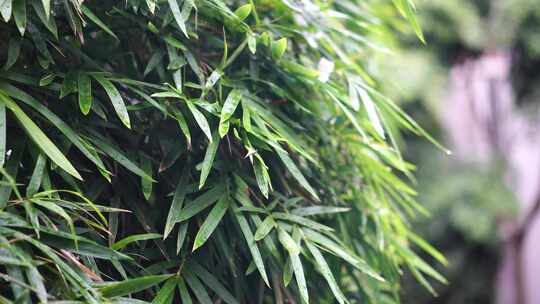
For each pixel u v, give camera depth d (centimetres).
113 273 90
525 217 351
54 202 79
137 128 93
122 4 92
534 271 399
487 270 359
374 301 112
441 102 348
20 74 83
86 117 89
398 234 124
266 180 86
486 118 373
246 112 89
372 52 131
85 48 92
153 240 92
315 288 103
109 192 92
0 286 77
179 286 87
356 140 110
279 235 89
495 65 361
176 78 89
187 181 90
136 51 98
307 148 99
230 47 100
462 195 340
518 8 330
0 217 75
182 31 92
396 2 91
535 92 353
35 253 78
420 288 347
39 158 80
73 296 76
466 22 331
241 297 97
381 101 107
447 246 356
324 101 108
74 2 82
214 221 87
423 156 348
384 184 118
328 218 109
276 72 101
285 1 96
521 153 403
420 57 318
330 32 110
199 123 84
